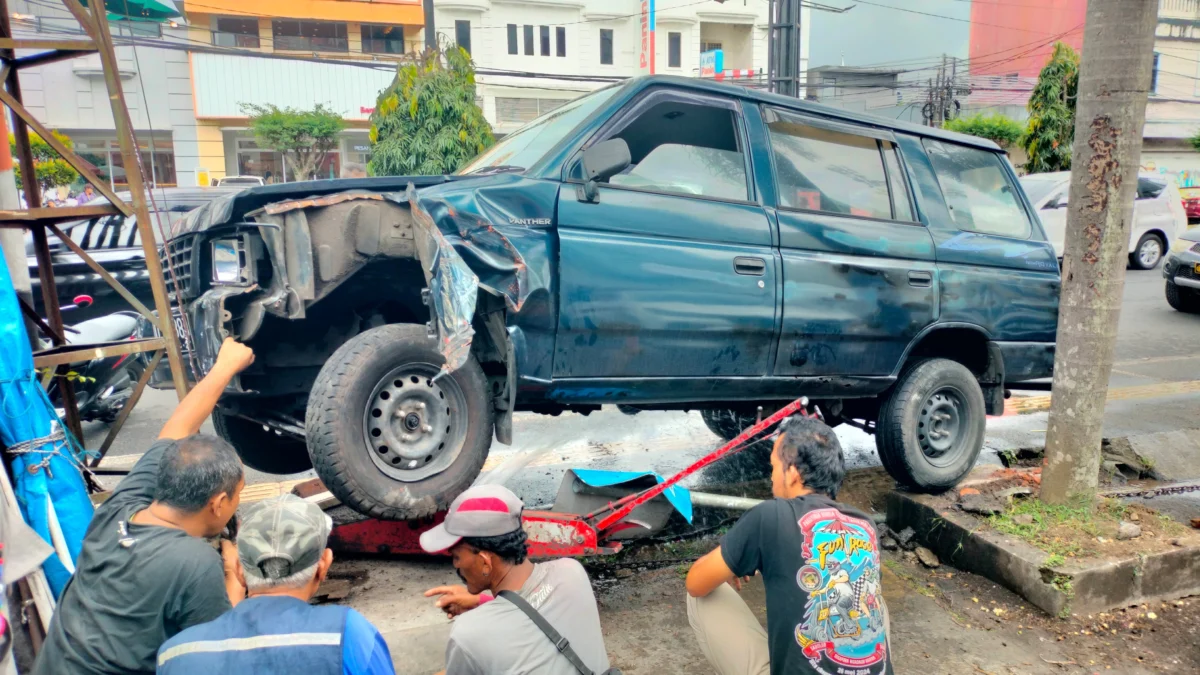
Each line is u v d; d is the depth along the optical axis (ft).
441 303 10.44
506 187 11.61
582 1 106.93
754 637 9.01
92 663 6.40
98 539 6.99
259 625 5.71
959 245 16.56
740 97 14.28
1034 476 17.20
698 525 15.94
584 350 12.31
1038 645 11.89
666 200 13.03
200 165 85.30
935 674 11.03
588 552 11.76
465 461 11.51
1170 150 113.19
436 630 10.64
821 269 14.49
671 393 13.43
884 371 15.65
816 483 8.40
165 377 14.16
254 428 15.16
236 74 84.02
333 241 11.03
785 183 14.65
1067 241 14.60
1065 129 69.56
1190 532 14.20
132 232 29.30
